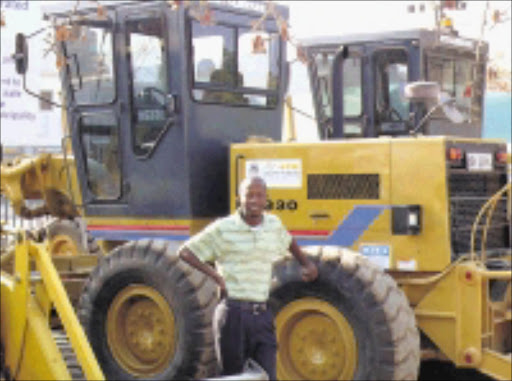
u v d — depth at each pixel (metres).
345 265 6.42
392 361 6.28
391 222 6.80
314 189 7.11
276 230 5.59
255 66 7.96
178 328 6.81
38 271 5.34
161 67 7.47
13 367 5.36
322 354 6.57
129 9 7.56
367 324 6.32
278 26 7.73
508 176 7.42
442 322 6.70
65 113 8.23
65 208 9.59
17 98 15.28
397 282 6.85
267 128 8.12
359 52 10.13
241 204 5.53
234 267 5.45
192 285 6.76
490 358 6.53
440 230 6.67
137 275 6.99
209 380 4.79
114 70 7.71
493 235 7.31
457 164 6.79
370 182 6.90
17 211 9.76
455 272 6.63
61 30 7.33
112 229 7.94
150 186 7.66
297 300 6.60
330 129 10.37
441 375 7.80
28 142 15.46
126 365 7.14
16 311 5.32
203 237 5.50
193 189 7.48
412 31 9.88
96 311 7.20
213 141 7.62
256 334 5.43
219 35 7.63
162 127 7.52
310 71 10.44
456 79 10.43
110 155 7.89
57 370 5.11
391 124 10.03
